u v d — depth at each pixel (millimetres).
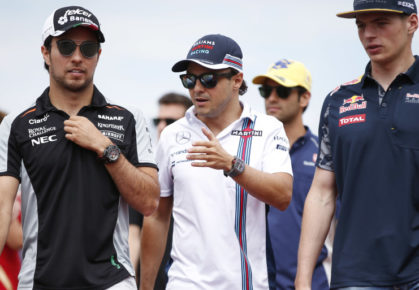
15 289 15250
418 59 12953
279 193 13359
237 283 13297
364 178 12906
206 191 13555
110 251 12438
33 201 12383
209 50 13742
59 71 12383
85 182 12305
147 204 12656
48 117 12508
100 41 12602
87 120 12242
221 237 13406
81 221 12242
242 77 14094
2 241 12328
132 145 12836
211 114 13852
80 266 12211
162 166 14242
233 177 13000
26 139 12422
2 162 12453
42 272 12266
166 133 14250
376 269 12742
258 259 13500
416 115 12711
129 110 12938
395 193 12695
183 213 13688
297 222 17219
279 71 19438
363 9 12781
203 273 13391
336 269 13102
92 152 12367
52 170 12273
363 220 12875
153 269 14922
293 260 17078
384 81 13102
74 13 12336
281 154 13781
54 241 12258
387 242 12680
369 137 12891
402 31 12859
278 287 17094
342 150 13172
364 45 13039
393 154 12742
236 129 13922
